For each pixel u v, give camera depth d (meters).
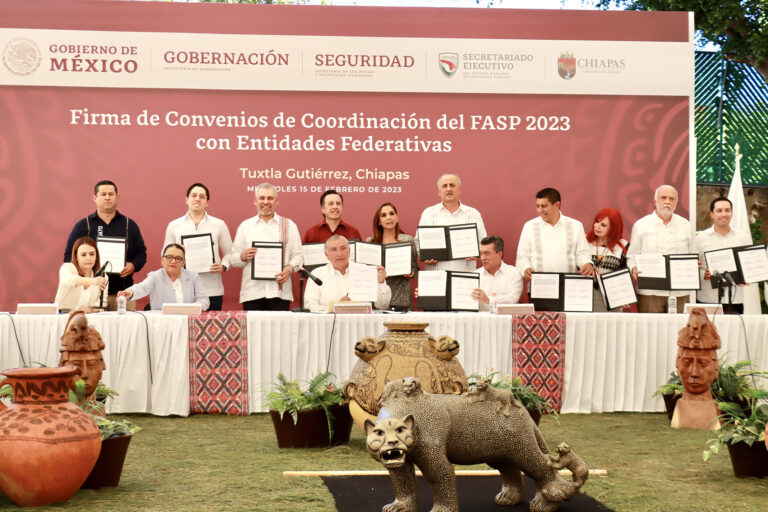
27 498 3.58
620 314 6.66
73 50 9.14
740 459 4.33
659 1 13.20
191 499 3.76
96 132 9.20
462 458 3.42
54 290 9.16
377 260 7.18
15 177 9.11
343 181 9.50
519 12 9.59
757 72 12.34
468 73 9.56
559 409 6.53
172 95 9.29
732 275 7.00
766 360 6.62
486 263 7.30
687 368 6.00
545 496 3.53
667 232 8.44
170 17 9.25
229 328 6.32
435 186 9.59
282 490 3.94
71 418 3.65
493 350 6.46
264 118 9.39
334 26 9.42
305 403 5.09
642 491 4.00
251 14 9.34
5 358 6.14
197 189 8.37
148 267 9.27
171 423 5.99
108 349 6.25
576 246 8.01
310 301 7.02
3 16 9.06
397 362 4.40
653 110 9.76
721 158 12.24
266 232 8.23
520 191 9.66
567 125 9.67
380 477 4.21
